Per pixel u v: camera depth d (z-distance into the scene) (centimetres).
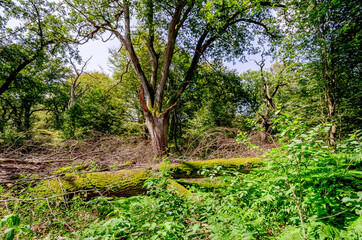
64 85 2098
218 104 1375
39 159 471
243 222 221
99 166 465
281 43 777
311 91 752
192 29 1172
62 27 1204
